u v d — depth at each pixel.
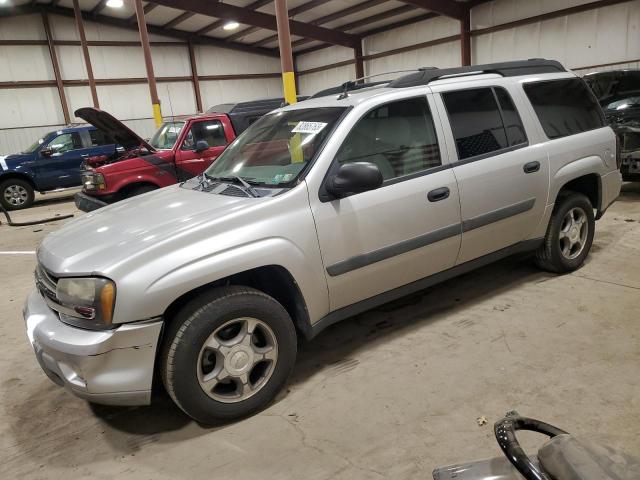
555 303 3.54
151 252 2.26
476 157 3.28
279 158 2.98
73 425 2.64
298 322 2.76
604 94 8.47
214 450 2.32
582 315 3.32
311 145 2.83
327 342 3.30
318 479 2.07
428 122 3.13
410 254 3.01
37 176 11.00
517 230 3.58
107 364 2.21
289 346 2.63
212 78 21.00
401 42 17.53
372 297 3.00
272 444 2.32
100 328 2.20
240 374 2.49
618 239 4.88
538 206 3.61
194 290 2.44
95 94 15.81
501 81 3.55
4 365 3.39
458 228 3.18
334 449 2.25
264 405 2.61
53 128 17.73
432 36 16.38
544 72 3.90
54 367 2.33
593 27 12.12
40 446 2.48
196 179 3.44
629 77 8.27
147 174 7.21
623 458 1.15
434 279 3.27
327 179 2.71
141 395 2.29
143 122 19.52
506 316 3.41
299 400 2.67
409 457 2.15
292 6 16.33
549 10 12.96
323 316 2.81
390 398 2.60
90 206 7.10
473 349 3.02
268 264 2.47
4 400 2.95
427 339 3.20
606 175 4.05
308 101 3.47
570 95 3.97
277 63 22.58
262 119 3.64
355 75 19.53
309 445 2.29
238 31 19.73
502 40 14.30
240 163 3.24
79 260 2.31
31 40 17.05
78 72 18.03
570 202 3.87
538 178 3.55
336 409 2.55
